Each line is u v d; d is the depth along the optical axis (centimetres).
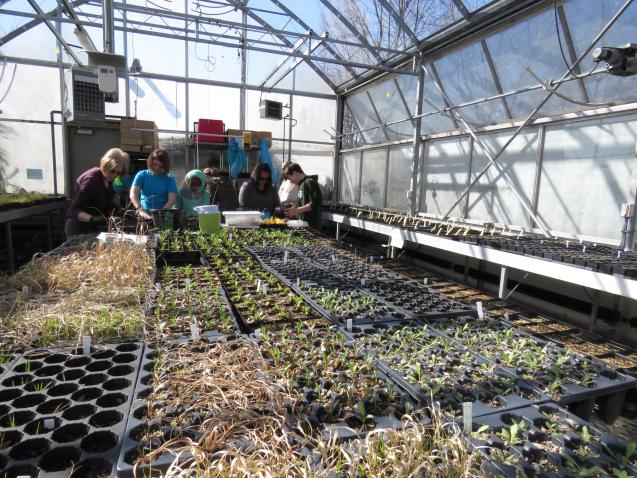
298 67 878
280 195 700
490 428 127
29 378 149
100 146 693
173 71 801
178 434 116
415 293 285
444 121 643
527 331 228
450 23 529
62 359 164
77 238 386
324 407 134
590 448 120
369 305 250
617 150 414
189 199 556
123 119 673
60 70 724
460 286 328
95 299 218
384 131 810
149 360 158
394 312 240
